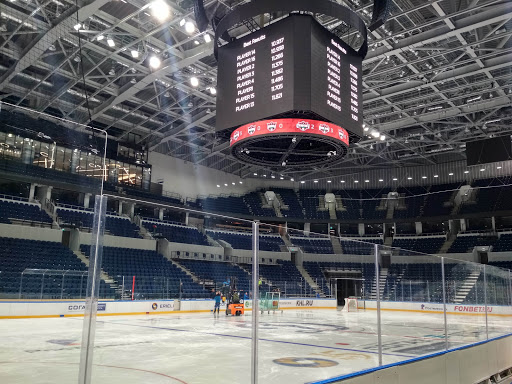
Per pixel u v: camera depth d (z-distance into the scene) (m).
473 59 20.03
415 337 8.54
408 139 31.92
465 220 39.34
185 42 18.73
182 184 36.00
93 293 2.92
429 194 41.41
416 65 21.98
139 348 6.92
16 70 20.19
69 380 2.96
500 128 29.47
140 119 29.20
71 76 21.66
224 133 13.58
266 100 12.18
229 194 40.12
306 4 11.63
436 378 6.75
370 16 17.45
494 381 9.17
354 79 13.30
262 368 4.93
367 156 38.19
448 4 17.48
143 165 31.66
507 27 18.72
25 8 17.14
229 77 13.16
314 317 12.29
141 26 18.73
